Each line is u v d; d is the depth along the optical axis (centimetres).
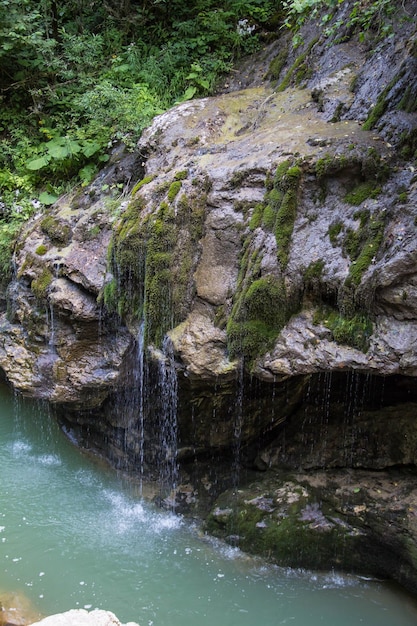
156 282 496
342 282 423
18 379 635
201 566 497
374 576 486
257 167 488
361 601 466
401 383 525
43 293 604
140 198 538
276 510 505
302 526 493
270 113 613
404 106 483
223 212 490
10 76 861
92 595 466
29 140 800
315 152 468
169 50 810
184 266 491
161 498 580
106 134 729
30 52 837
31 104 862
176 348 471
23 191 753
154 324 501
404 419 521
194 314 483
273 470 551
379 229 424
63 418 701
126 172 679
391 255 409
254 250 462
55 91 829
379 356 409
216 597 467
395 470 519
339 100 555
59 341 601
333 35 640
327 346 425
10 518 554
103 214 612
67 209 675
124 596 467
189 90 760
